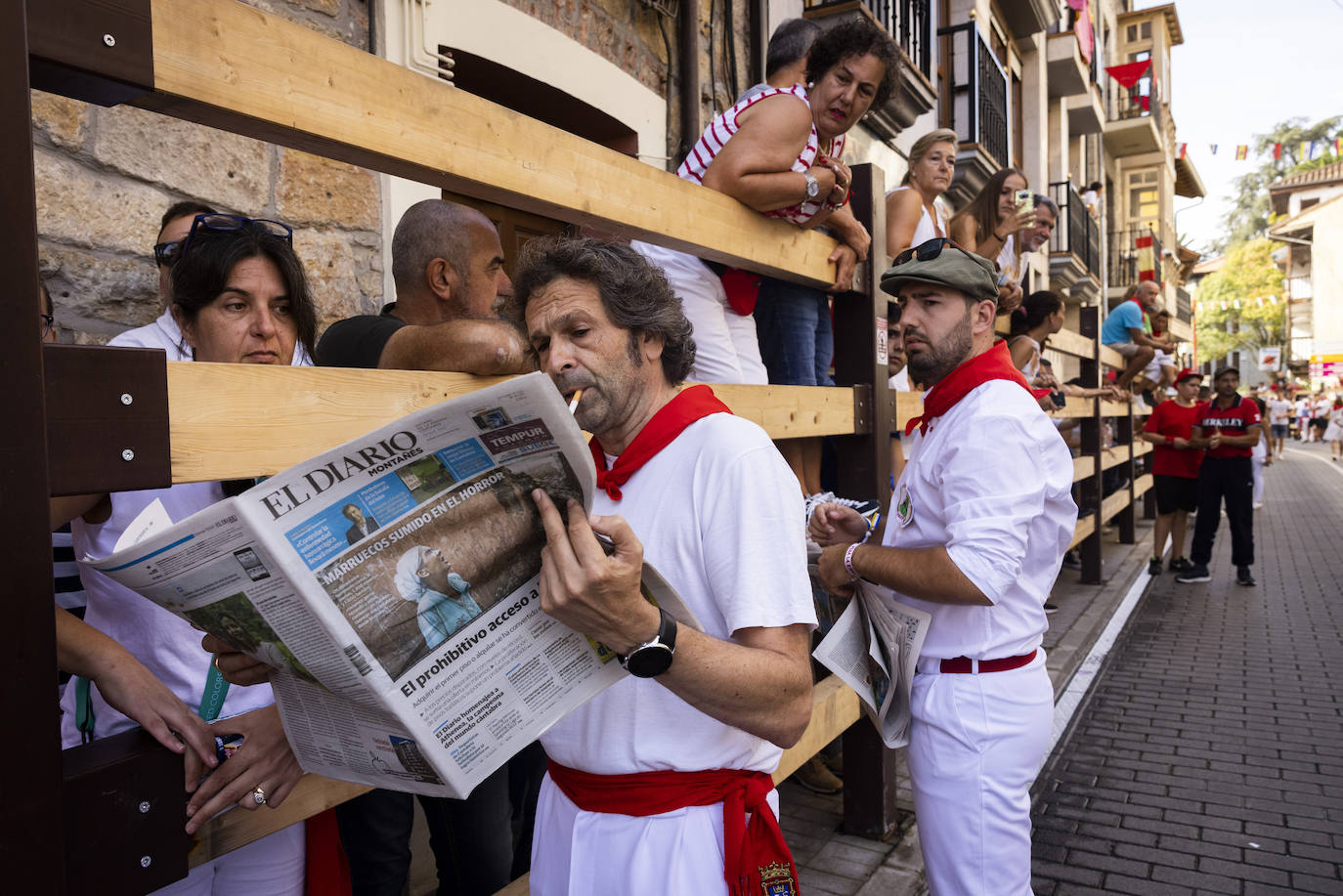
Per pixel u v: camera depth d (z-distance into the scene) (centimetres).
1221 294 6241
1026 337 526
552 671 113
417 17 315
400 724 101
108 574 97
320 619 94
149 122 239
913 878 292
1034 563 211
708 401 139
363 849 223
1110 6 2238
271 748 122
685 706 133
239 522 89
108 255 230
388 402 133
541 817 150
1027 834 205
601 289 134
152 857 110
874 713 223
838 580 221
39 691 89
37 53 89
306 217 283
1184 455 884
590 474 99
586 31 420
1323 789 406
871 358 302
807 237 260
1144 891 322
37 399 89
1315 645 646
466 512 102
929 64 862
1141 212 2716
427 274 241
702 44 517
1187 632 686
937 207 448
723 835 133
